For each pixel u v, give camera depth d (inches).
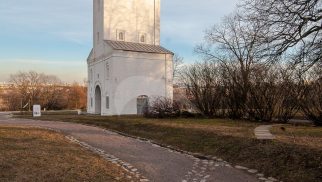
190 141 753.6
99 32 2075.5
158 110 1378.0
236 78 1192.8
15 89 3764.8
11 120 1544.0
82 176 432.1
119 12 2041.1
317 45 514.3
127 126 1093.8
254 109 1138.7
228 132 768.3
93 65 2192.4
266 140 612.7
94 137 871.7
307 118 1025.5
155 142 800.9
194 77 1428.4
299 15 512.4
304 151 511.5
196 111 1391.5
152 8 2132.1
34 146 644.1
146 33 2113.7
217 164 553.9
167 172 491.2
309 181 430.9
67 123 1310.3
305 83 970.7
